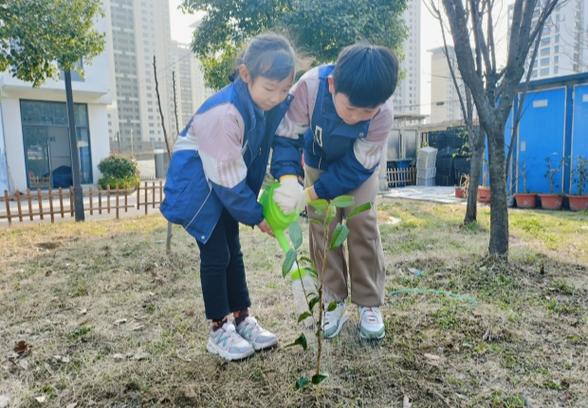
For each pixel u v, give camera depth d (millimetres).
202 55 8500
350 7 7359
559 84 7082
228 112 1579
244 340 1842
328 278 2021
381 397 1526
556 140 7191
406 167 13031
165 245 4340
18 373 1783
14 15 4934
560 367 1702
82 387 1653
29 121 12977
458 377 1640
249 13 7512
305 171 2109
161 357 1873
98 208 7711
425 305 2385
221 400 1530
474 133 5191
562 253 3564
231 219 1888
